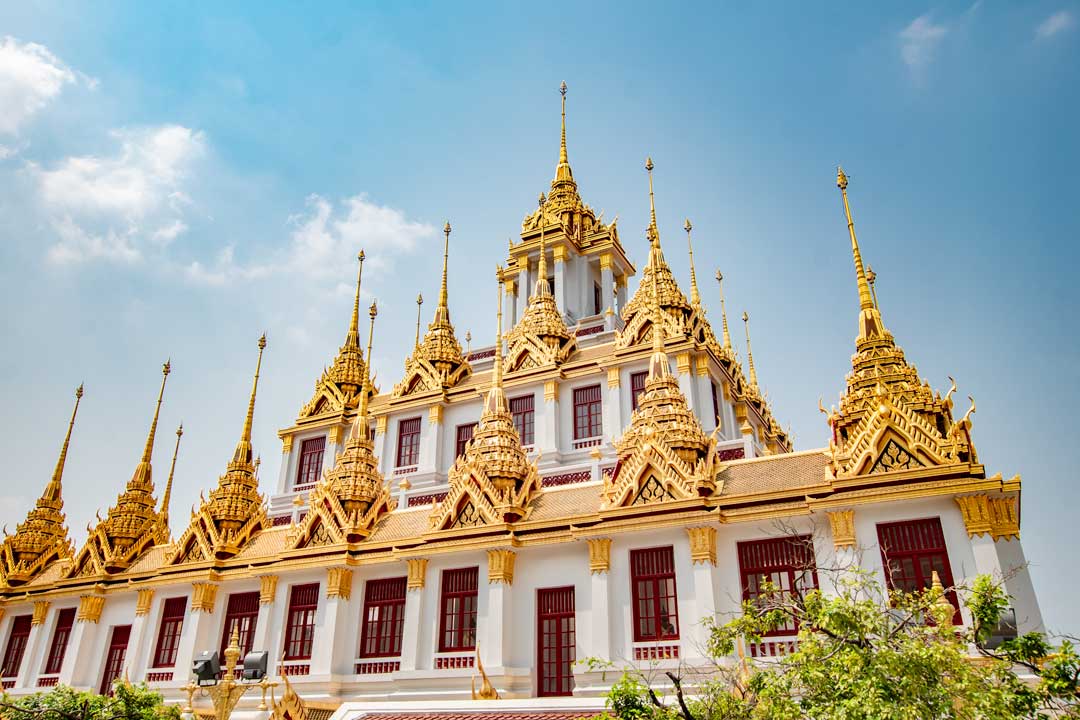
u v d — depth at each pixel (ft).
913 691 41.39
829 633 46.24
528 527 92.43
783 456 89.25
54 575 137.18
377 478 114.21
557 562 90.58
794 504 78.89
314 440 158.20
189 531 120.06
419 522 105.19
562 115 199.72
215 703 66.90
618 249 181.68
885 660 42.34
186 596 115.34
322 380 163.32
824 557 76.84
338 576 102.22
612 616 83.61
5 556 143.54
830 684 44.60
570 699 65.62
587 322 159.02
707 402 123.24
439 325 153.99
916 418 77.82
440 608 94.58
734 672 53.78
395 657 96.48
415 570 97.14
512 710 66.08
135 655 114.52
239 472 126.11
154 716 78.74
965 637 47.14
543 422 130.82
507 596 90.53
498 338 114.93
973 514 71.31
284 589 107.04
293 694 85.05
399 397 146.82
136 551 129.59
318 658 98.58
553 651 87.71
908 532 74.18
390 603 100.68
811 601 48.85
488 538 92.73
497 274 182.70
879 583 72.43
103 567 126.41
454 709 67.97
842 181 107.34
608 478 92.48
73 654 120.57
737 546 81.82
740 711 47.60
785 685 46.21
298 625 104.37
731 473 89.71
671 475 86.58
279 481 155.94
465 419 140.97
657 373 99.66
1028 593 67.31
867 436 79.25
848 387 97.14
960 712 41.81
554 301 152.35
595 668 80.69
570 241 177.17
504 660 87.04
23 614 135.54
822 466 83.87
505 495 97.25
